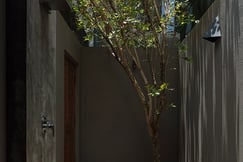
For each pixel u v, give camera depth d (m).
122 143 7.86
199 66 5.42
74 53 6.90
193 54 5.91
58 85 5.17
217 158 4.34
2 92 2.94
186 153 6.62
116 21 5.36
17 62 3.03
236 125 3.61
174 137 7.87
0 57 2.91
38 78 3.63
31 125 3.26
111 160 7.84
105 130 7.86
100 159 7.84
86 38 5.85
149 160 7.83
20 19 3.04
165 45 5.98
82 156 7.85
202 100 5.21
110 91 7.86
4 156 2.98
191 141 6.14
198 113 5.53
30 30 3.22
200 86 5.35
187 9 6.36
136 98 7.85
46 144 4.19
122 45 5.73
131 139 7.86
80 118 7.85
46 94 4.21
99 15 5.47
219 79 4.24
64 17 5.79
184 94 6.87
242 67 3.50
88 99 7.88
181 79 7.27
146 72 7.72
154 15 6.03
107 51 7.87
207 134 4.90
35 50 3.46
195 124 5.78
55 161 4.88
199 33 5.41
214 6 4.44
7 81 3.03
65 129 6.26
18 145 3.03
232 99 3.73
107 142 7.86
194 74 5.85
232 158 3.73
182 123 7.11
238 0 3.56
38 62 3.63
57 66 5.09
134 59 5.99
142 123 7.85
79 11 5.45
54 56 4.85
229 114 3.84
